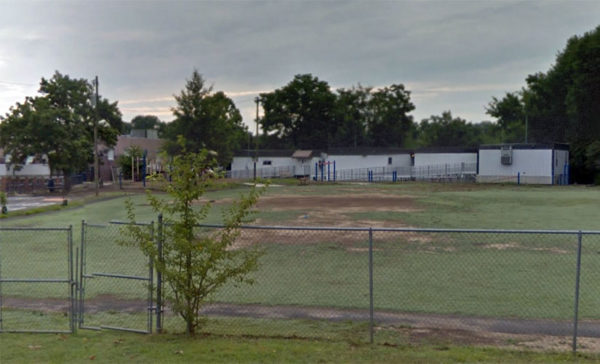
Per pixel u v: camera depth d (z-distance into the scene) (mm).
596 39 64062
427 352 7227
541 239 17594
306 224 23031
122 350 7211
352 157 75562
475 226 22125
